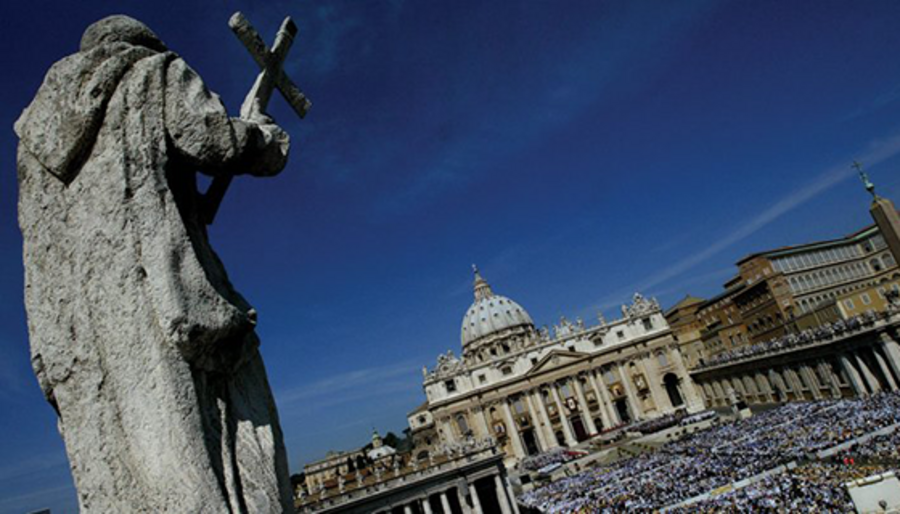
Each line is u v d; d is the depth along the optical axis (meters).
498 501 66.75
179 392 5.41
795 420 66.31
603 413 141.88
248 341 6.69
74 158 5.90
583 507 52.75
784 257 116.31
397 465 65.00
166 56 6.20
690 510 40.84
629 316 148.38
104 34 6.35
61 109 5.88
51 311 5.82
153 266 5.58
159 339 5.47
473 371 149.25
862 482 29.66
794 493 36.47
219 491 5.35
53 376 5.71
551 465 105.69
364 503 60.25
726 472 49.47
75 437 5.60
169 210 5.82
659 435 108.19
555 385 144.62
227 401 6.17
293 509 6.49
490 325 192.50
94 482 5.45
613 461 92.44
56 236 5.93
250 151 6.86
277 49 7.98
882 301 94.56
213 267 6.68
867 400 63.97
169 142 6.07
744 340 131.00
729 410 114.69
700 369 136.88
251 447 6.09
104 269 5.60
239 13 7.48
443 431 145.38
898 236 60.84
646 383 143.38
